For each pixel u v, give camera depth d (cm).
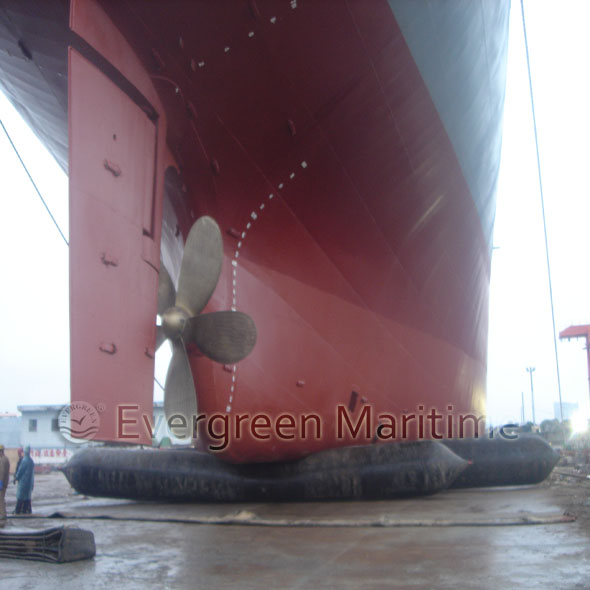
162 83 801
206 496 1112
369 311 1080
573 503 1106
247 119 848
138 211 762
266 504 1112
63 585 509
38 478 2756
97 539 754
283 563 592
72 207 664
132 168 760
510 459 1402
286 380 965
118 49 746
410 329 1190
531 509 1012
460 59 1004
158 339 811
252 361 923
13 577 541
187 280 818
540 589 473
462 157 1161
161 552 660
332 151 915
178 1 725
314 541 711
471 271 1402
